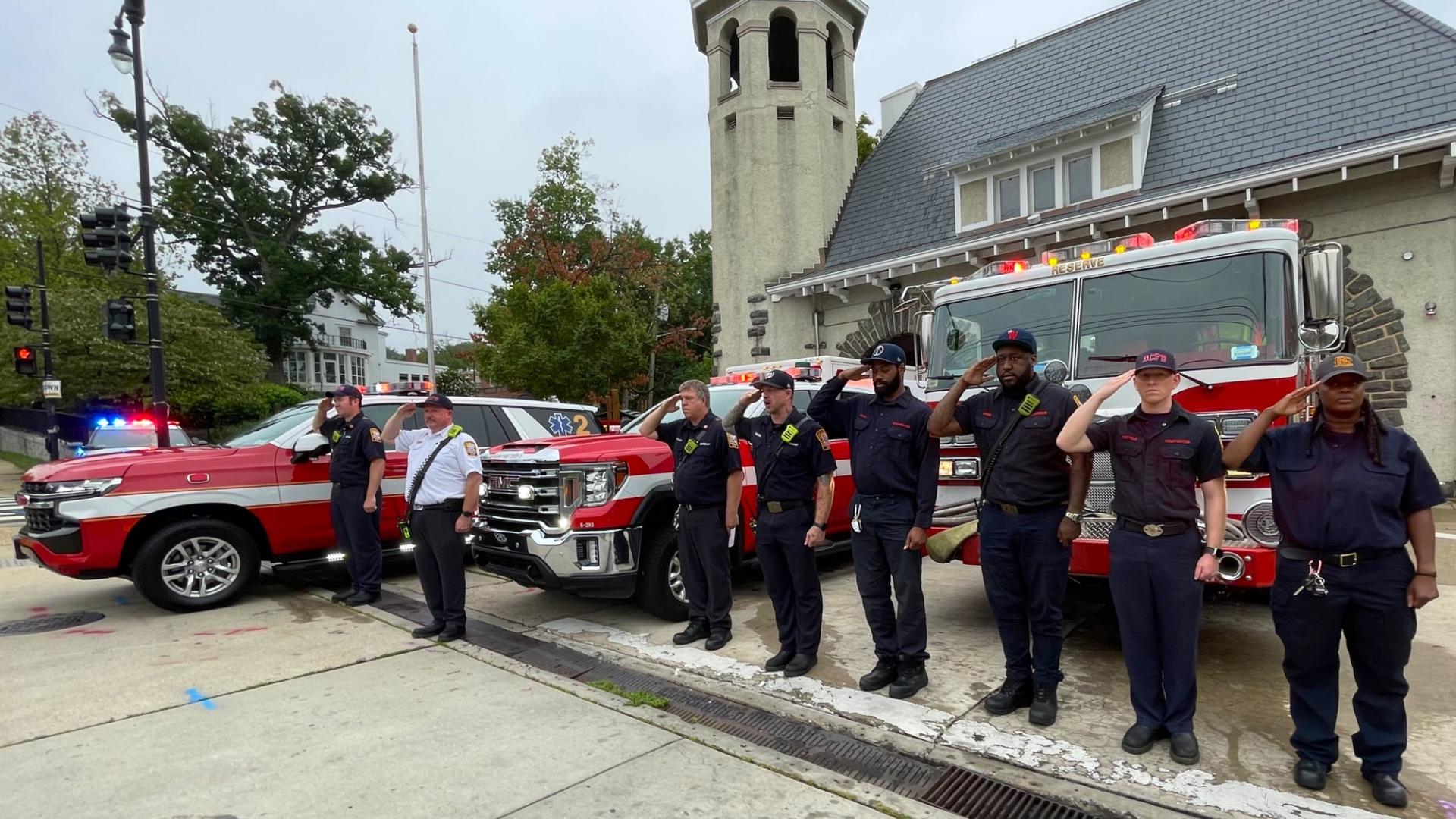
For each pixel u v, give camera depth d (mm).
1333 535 2840
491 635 5438
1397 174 9617
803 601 4395
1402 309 9617
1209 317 4520
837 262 15375
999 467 3660
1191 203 10719
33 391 22344
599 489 5211
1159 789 3006
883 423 4008
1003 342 3627
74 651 5043
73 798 3053
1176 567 3221
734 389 7039
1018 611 3746
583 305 16594
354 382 51594
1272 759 3236
